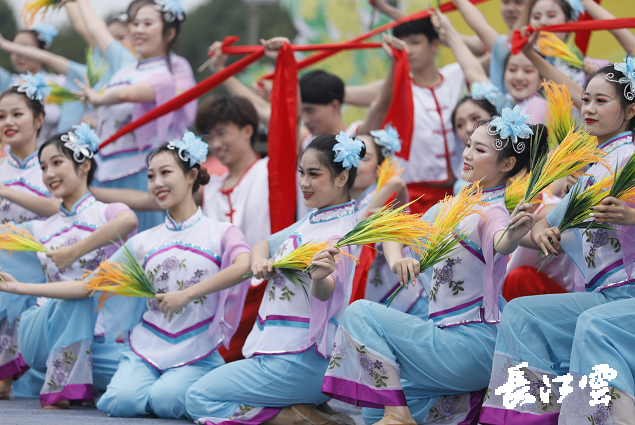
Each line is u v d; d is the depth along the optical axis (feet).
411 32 31.12
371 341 19.08
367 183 27.40
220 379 21.06
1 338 26.09
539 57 26.76
